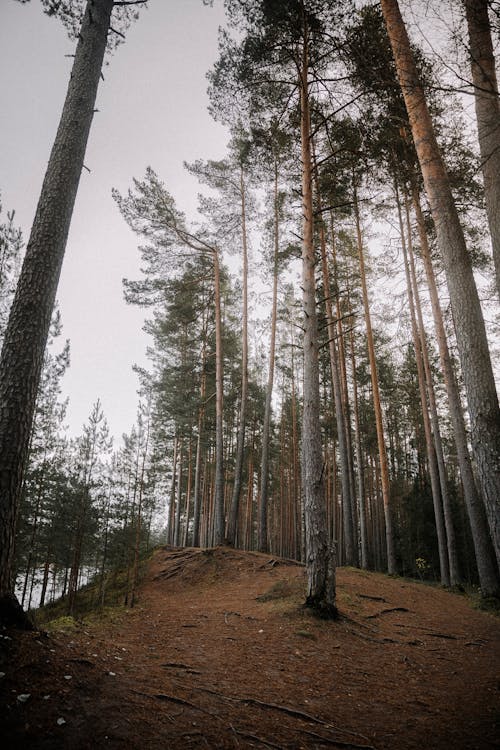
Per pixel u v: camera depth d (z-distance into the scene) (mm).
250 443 34000
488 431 5297
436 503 16422
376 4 8156
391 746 3373
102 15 7156
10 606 4379
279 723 3686
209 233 19359
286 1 8891
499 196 5305
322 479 8336
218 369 18766
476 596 12344
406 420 30703
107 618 8172
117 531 14680
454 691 4754
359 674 5250
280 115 11297
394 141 10023
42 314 5430
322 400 26891
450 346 18109
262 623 7328
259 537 16938
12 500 4629
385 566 29281
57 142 6289
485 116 5453
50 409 16500
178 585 13367
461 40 4215
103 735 3055
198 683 4395
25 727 2982
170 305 20297
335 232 18953
